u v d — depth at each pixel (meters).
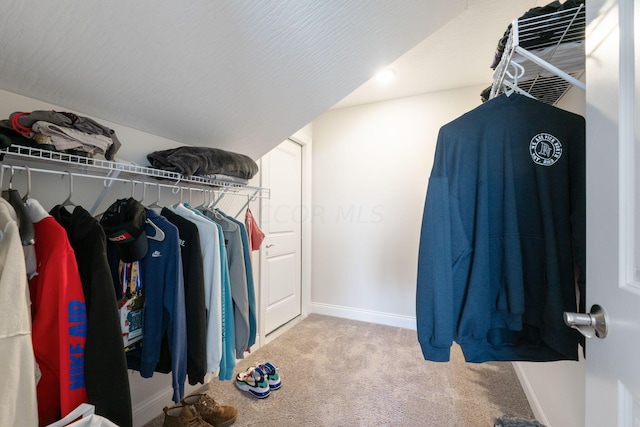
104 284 0.76
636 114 0.46
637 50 0.46
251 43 1.04
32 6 0.70
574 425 1.05
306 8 1.00
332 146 2.93
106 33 0.83
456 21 1.55
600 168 0.54
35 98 0.97
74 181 1.09
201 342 1.05
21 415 0.58
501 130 0.84
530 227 0.80
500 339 0.84
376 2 1.09
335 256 2.91
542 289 0.78
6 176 0.91
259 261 2.23
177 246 1.03
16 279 0.60
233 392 1.64
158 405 1.44
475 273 0.82
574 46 0.87
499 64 1.06
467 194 0.85
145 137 1.33
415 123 2.60
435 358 0.82
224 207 1.88
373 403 1.54
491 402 1.54
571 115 0.77
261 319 2.24
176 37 0.92
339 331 2.52
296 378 1.78
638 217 0.45
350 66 1.39
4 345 0.57
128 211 0.96
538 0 1.36
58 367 0.71
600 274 0.54
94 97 1.04
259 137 1.69
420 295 0.85
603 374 0.52
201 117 1.35
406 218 2.64
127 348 1.01
